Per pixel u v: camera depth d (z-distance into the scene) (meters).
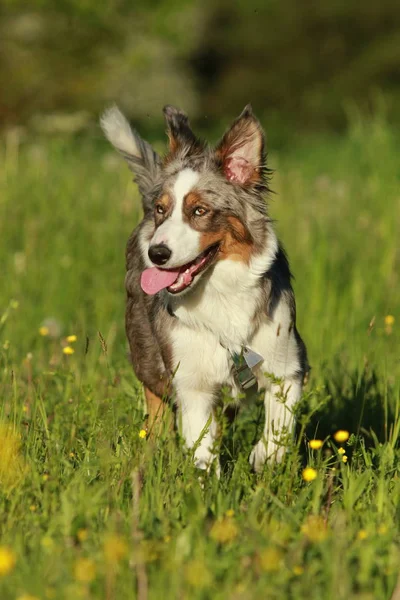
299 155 26.45
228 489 6.86
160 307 8.34
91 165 19.88
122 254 14.42
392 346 11.42
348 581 5.28
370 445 8.69
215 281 8.00
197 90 59.91
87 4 36.75
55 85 36.91
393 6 65.94
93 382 9.23
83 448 7.57
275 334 8.13
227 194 7.99
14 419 7.94
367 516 6.30
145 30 39.34
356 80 61.47
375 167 18.94
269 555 5.36
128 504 6.51
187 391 8.24
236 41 66.88
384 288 13.38
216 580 5.45
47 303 13.02
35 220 15.36
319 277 12.90
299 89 65.44
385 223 14.98
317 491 6.52
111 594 5.27
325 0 66.06
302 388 8.37
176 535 6.02
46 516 6.17
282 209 16.67
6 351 10.28
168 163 8.48
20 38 37.72
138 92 43.12
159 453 7.32
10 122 34.75
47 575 5.44
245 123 8.08
